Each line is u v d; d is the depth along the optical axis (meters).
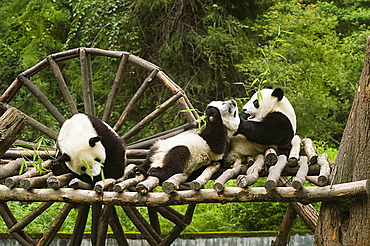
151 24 19.92
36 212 9.30
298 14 19.39
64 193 6.57
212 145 7.42
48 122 20.11
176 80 19.55
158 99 19.88
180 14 19.66
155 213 10.27
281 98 8.04
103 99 21.09
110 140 7.59
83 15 19.70
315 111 17.73
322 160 7.28
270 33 19.09
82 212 8.81
